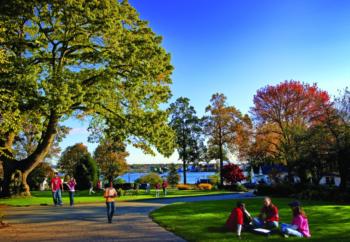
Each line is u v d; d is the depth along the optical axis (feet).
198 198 114.32
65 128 150.30
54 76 81.71
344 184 105.50
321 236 44.83
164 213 66.33
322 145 110.83
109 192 56.85
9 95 67.05
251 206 79.41
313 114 163.43
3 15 81.56
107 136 106.32
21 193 105.81
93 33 92.43
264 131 176.04
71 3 83.20
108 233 46.91
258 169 264.93
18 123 68.18
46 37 91.61
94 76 95.50
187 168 262.06
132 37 94.53
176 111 251.60
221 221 55.57
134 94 100.58
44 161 213.66
